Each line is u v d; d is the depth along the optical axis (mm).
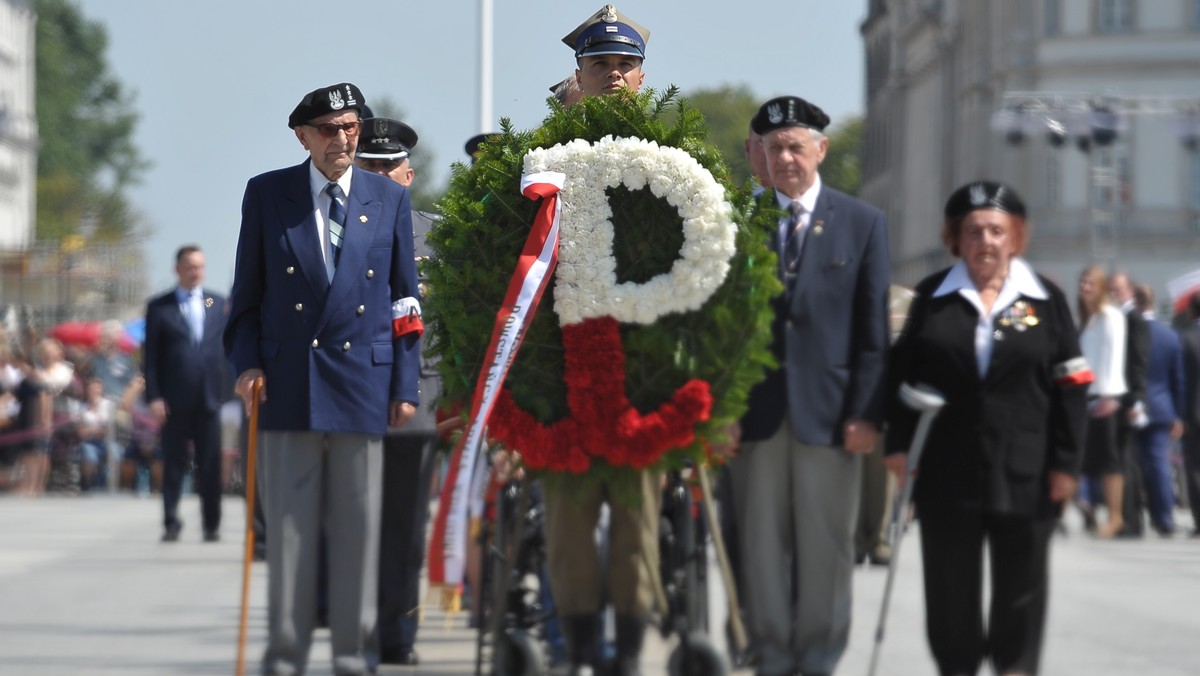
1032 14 157250
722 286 17625
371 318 18375
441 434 19250
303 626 18406
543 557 18875
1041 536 17500
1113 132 104188
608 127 17719
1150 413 42562
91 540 40156
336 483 18438
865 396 18250
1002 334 17391
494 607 17984
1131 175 149750
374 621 18672
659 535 18406
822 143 18969
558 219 17469
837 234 18719
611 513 18000
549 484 17688
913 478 17562
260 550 33219
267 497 18359
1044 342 17422
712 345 17641
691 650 18016
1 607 27094
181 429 39812
